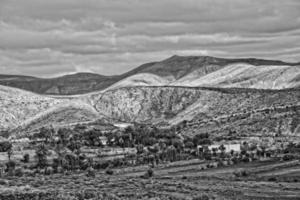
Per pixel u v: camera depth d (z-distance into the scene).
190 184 140.25
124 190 109.12
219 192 120.06
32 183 117.69
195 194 109.00
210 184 143.00
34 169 195.88
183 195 105.56
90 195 88.56
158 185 126.69
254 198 111.88
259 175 180.38
